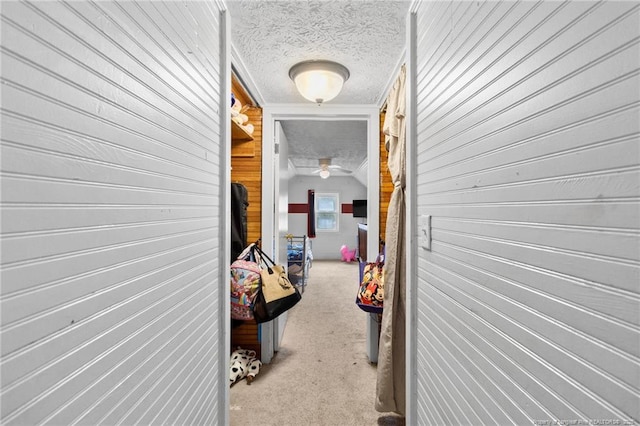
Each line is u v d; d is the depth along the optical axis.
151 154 0.63
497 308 0.62
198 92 0.88
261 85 1.87
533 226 0.52
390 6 1.13
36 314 0.38
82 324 0.45
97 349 0.48
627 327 0.37
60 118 0.41
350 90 1.91
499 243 0.61
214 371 1.00
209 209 0.96
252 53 1.48
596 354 0.41
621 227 0.38
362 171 5.54
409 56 1.11
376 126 2.16
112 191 0.51
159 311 0.66
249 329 2.15
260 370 2.02
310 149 3.89
